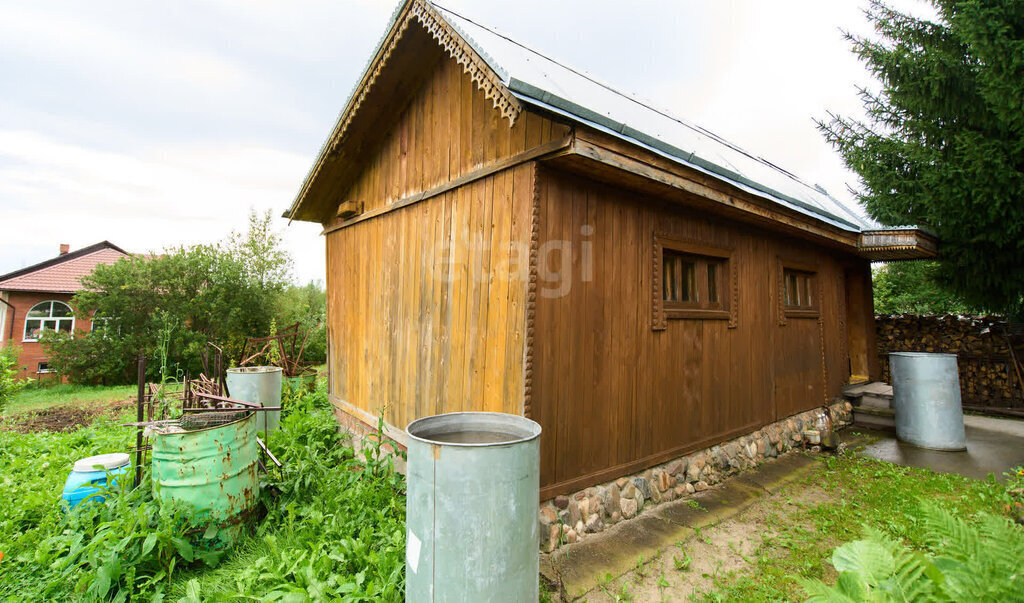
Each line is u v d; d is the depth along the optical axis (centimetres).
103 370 1464
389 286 475
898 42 673
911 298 1393
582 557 292
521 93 230
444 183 389
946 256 696
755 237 501
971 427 639
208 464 310
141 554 276
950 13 607
